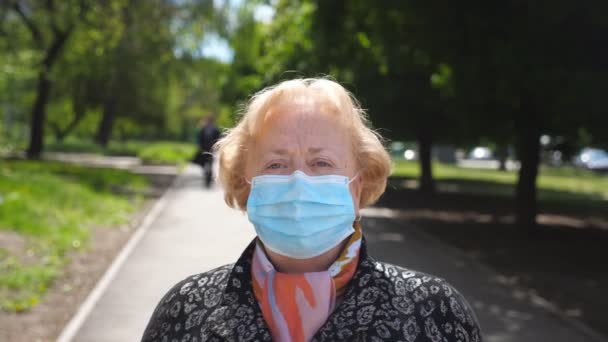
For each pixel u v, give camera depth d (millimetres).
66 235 9750
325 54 14492
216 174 1947
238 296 1698
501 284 7934
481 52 9539
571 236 12180
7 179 13422
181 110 52375
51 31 25016
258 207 1662
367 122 1926
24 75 20266
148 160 31359
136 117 46094
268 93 1797
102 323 5938
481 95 10250
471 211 16547
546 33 8664
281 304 1646
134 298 6809
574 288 7828
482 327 6113
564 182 30828
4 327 5727
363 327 1594
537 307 6867
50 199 12594
